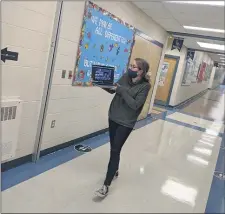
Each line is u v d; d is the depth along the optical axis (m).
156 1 4.43
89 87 4.12
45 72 3.07
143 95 2.65
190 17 5.14
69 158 3.59
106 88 2.90
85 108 4.20
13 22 2.50
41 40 2.89
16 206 2.33
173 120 7.90
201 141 5.91
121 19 4.52
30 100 2.99
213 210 2.94
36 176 2.92
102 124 5.00
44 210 2.36
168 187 3.30
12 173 2.88
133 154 4.25
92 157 3.78
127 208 2.64
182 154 4.71
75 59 3.54
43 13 2.80
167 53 10.18
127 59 5.11
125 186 3.10
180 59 10.02
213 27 5.69
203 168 4.20
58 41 3.05
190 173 3.89
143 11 5.31
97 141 4.56
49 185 2.80
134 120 2.74
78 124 4.12
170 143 5.31
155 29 6.41
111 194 2.85
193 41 8.36
